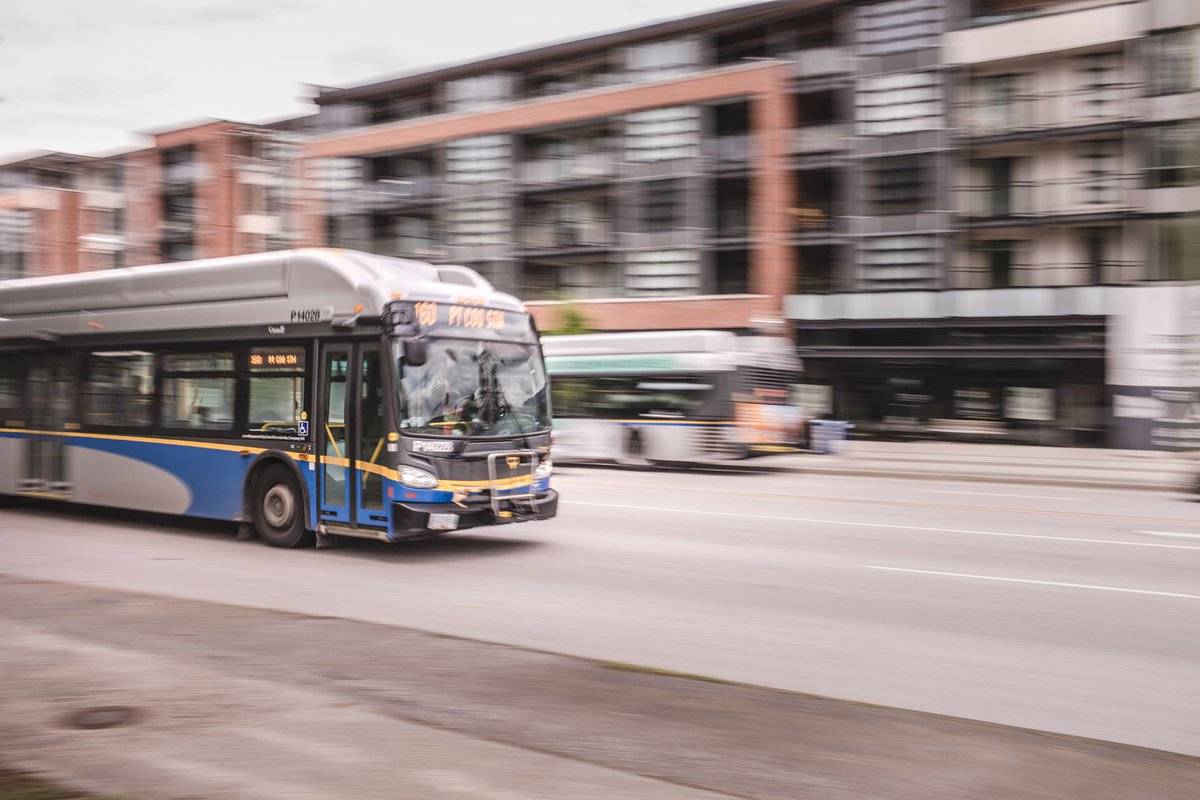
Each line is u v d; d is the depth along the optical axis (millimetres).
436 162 49625
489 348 11547
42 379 14242
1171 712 5609
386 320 10727
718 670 6383
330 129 52750
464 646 6480
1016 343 35625
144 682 5555
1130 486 21641
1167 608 8367
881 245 37750
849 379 38719
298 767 4301
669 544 12016
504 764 4352
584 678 5746
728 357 24281
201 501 12375
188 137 62094
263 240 62125
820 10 39219
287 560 10812
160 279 12922
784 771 4316
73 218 66812
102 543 12047
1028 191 37000
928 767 4391
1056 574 10008
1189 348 32875
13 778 4141
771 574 9938
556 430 26406
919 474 24328
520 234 45781
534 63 46094
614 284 44406
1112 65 35594
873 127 37844
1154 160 33625
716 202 41312
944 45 36688
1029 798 4066
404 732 4758
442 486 10750
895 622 7797
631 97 42094
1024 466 26875
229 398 12172
